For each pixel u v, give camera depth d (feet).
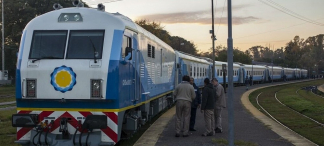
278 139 36.55
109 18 28.66
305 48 421.18
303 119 54.24
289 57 391.04
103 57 27.25
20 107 27.78
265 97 101.91
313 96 106.01
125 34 29.53
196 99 41.22
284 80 249.55
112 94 26.86
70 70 27.02
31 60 27.58
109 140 27.30
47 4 161.68
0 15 160.86
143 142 34.58
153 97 43.65
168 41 182.19
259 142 34.96
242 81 166.81
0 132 39.70
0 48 166.09
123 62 28.50
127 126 31.78
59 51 27.73
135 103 33.30
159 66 47.83
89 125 26.50
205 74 116.57
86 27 28.32
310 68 394.11
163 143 34.14
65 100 26.99
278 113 62.69
